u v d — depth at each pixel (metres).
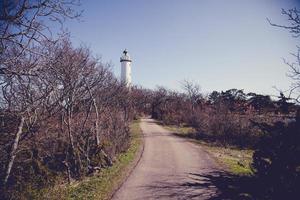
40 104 10.28
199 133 32.03
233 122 29.80
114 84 23.97
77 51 14.43
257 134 27.70
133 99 47.84
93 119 17.97
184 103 53.28
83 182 13.02
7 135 10.27
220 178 14.32
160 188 12.57
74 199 10.72
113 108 22.50
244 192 11.01
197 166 17.25
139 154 20.61
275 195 8.33
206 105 41.06
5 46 7.73
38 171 11.39
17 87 9.58
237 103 33.03
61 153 13.68
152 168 16.44
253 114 29.73
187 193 11.94
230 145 27.41
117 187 12.59
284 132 8.62
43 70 8.44
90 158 15.78
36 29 7.89
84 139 16.36
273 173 8.57
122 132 21.44
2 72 7.72
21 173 10.65
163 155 20.44
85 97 17.05
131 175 14.68
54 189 10.86
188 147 24.38
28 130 10.25
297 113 8.70
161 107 60.78
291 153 8.40
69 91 13.07
